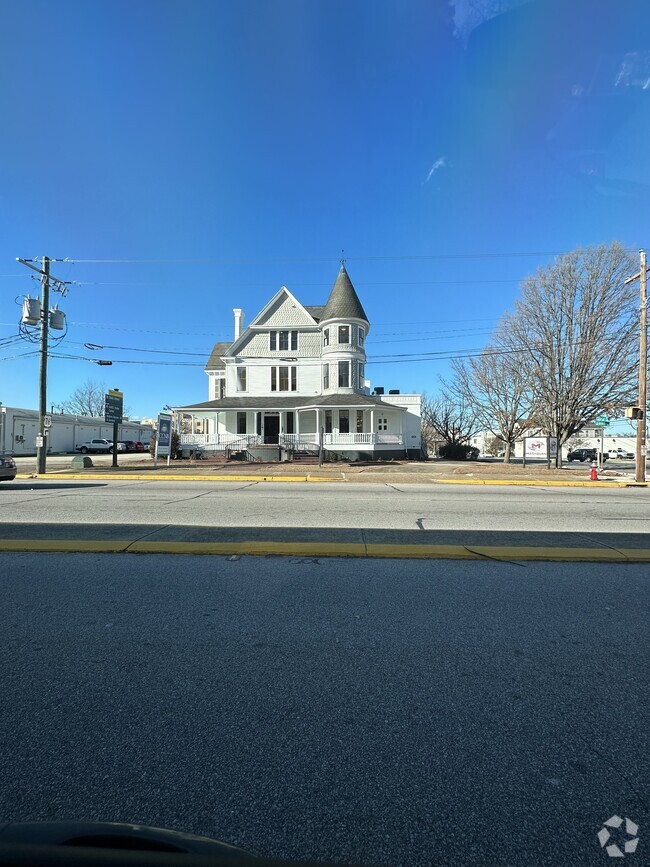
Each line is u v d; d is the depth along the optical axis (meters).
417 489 15.38
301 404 31.72
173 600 4.51
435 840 1.91
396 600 4.55
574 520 8.95
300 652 3.50
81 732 2.56
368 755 2.40
